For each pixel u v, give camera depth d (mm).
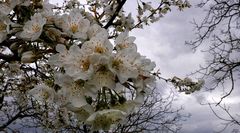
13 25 366
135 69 273
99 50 277
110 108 292
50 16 356
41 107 1092
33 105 1129
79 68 271
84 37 323
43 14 358
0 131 1463
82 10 552
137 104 297
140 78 283
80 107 290
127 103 295
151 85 289
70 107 297
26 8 406
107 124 293
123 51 277
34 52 353
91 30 324
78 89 278
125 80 268
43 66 659
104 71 273
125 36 296
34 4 422
